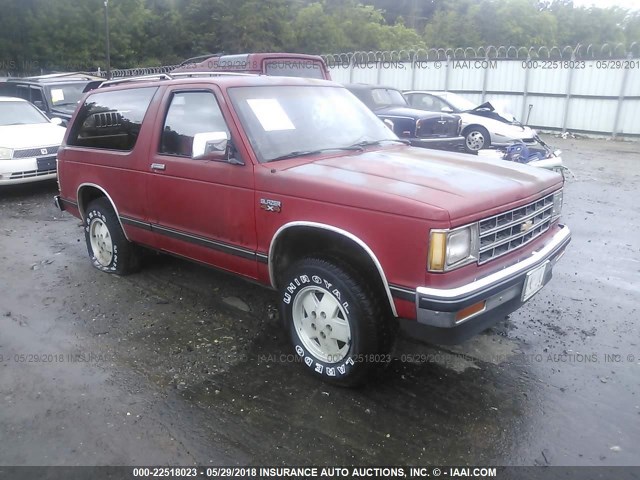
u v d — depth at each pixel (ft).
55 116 39.24
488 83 66.39
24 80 43.29
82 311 15.69
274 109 13.71
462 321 10.18
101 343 13.85
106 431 10.50
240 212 12.87
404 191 10.51
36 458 9.78
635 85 56.08
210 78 14.26
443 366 12.77
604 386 12.00
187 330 14.53
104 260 18.45
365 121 15.48
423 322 10.19
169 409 11.18
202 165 13.55
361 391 11.80
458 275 10.16
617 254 20.47
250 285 17.44
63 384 12.05
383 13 189.88
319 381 12.17
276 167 12.31
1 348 13.61
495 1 152.87
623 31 160.45
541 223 12.48
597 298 16.57
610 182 34.17
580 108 60.34
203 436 10.38
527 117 64.39
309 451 9.98
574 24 157.17
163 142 14.98
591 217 25.67
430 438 10.34
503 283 10.73
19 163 29.19
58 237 22.90
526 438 10.34
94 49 103.35
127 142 16.10
